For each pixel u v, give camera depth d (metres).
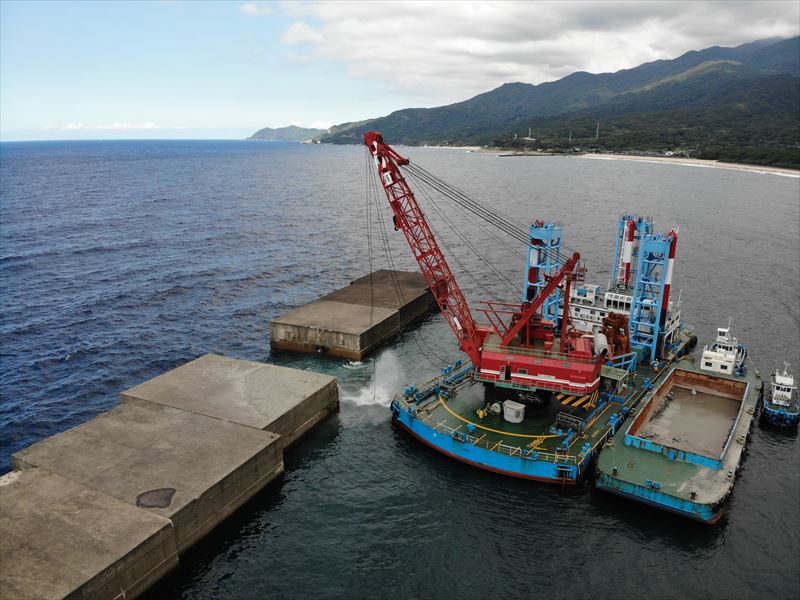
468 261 118.75
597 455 47.44
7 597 28.33
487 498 44.09
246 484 42.28
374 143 54.31
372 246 134.38
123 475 39.56
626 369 61.19
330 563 37.41
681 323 82.88
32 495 36.91
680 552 38.47
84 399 59.69
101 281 99.50
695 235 144.75
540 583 35.91
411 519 41.72
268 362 69.81
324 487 45.34
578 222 159.75
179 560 36.50
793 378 62.28
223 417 48.78
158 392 53.56
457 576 36.41
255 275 106.75
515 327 52.94
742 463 49.22
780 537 40.03
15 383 62.59
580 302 74.19
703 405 57.41
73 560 31.02
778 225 157.75
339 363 69.25
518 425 51.19
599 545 39.12
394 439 52.59
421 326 82.94
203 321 82.94
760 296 95.69
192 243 130.75
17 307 85.75
